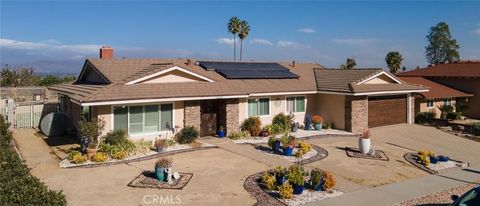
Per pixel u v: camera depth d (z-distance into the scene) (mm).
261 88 25281
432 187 15266
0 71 48688
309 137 24609
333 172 16906
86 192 13438
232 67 28406
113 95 19062
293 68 32531
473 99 36875
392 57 54625
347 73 29547
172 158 18453
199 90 22297
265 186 14438
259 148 21016
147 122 21000
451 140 25750
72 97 20062
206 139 23141
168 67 22109
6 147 14344
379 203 13164
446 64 42438
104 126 19391
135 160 17953
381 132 27281
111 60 24891
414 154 21109
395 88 28516
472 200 9805
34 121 27875
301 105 28281
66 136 23766
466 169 18484
